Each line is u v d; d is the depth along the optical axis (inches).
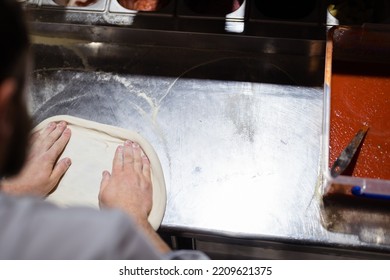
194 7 59.0
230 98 54.9
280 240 46.8
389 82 53.2
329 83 48.1
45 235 19.6
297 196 48.8
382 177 48.3
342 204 48.0
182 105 54.9
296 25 54.8
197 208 48.8
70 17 57.8
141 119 54.4
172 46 58.4
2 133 19.9
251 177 50.1
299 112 53.5
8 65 19.1
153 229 44.6
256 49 56.9
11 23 19.0
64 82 57.4
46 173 48.9
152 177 49.8
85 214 20.6
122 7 57.8
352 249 45.9
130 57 58.3
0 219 19.5
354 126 50.9
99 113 55.2
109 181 47.8
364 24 50.1
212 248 54.6
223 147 52.0
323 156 45.4
